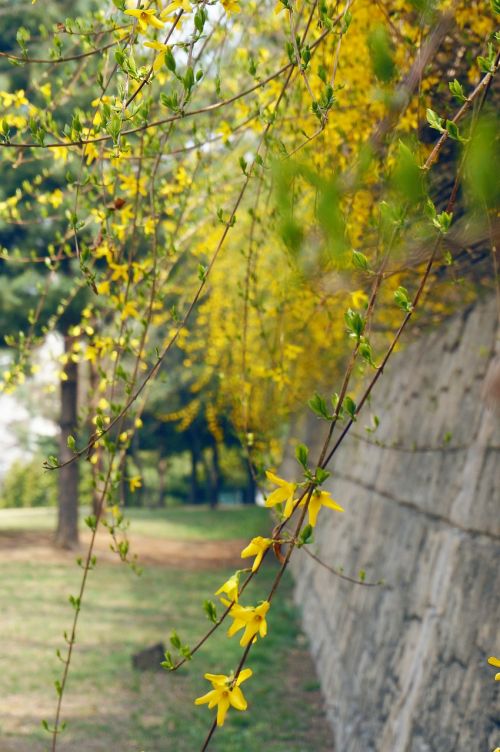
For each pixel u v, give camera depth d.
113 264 3.16
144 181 3.40
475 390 5.10
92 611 11.44
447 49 2.83
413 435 6.48
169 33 1.89
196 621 10.98
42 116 2.88
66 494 17.56
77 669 8.42
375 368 1.51
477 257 3.42
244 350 3.57
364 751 5.47
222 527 24.22
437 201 3.14
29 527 21.36
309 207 2.73
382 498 7.08
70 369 16.78
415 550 5.57
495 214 1.53
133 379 2.86
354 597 7.22
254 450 3.54
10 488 38.06
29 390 33.84
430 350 6.51
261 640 9.91
